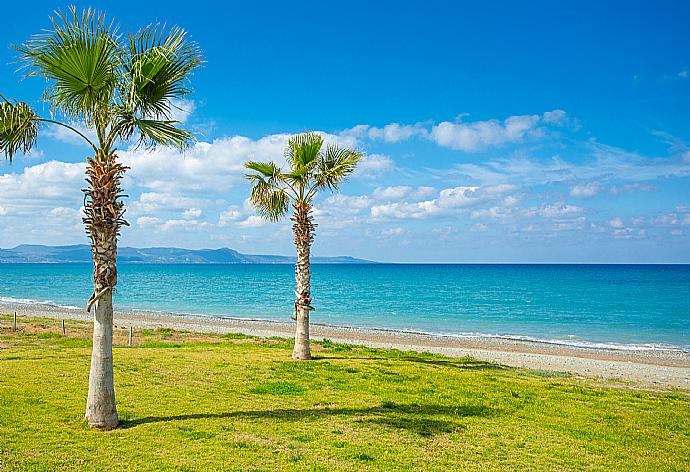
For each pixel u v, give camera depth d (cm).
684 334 4100
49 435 1005
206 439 1040
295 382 1655
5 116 1000
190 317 4878
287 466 928
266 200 2120
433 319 4991
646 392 1930
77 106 1044
